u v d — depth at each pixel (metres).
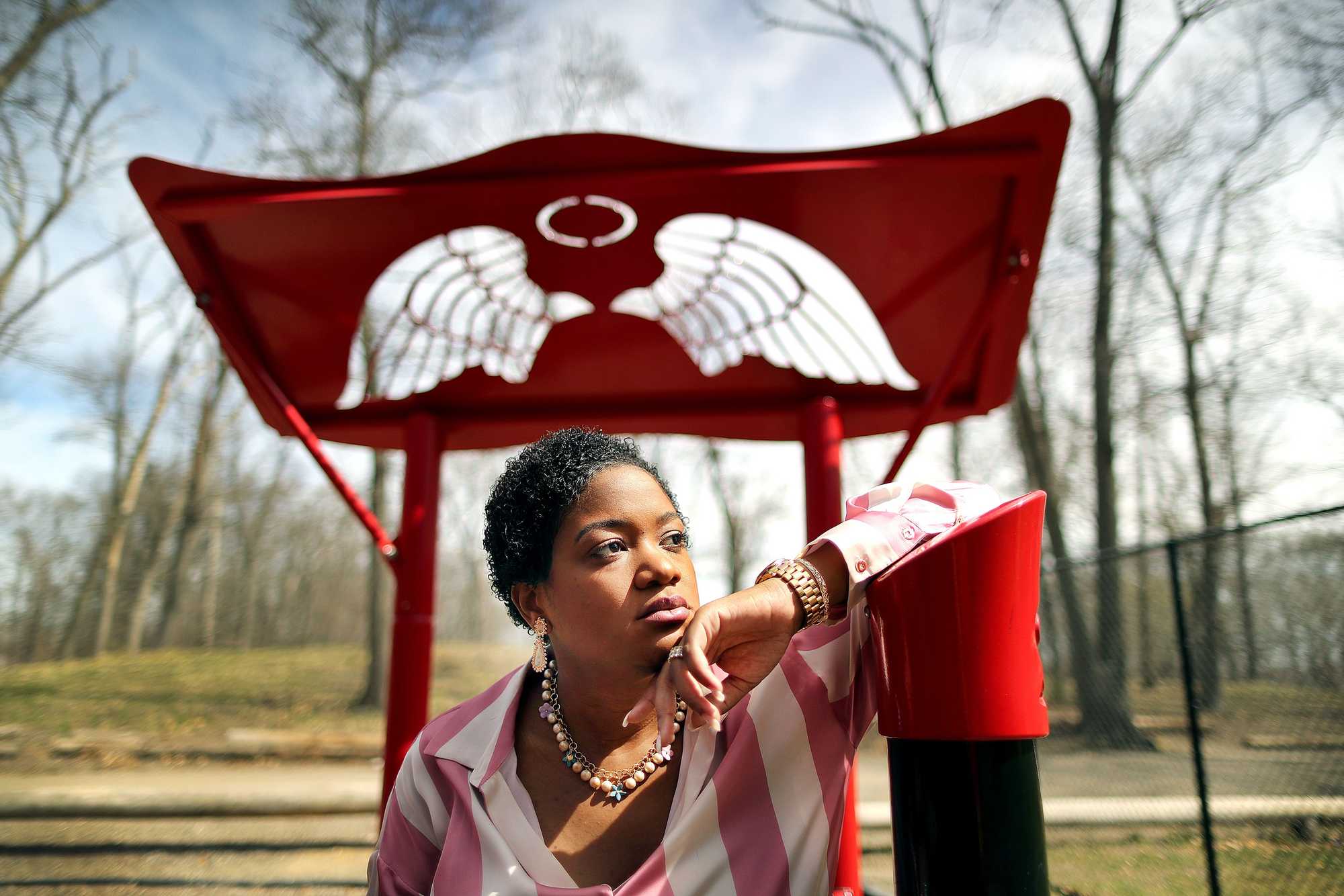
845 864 2.12
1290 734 6.86
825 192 2.30
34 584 32.25
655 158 2.28
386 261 2.56
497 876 0.98
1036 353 15.71
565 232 2.52
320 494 34.94
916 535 0.93
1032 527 0.84
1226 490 15.29
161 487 27.19
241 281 2.57
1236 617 7.75
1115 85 12.74
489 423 2.98
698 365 2.84
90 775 8.90
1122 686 8.62
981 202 2.29
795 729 1.04
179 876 4.81
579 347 2.83
